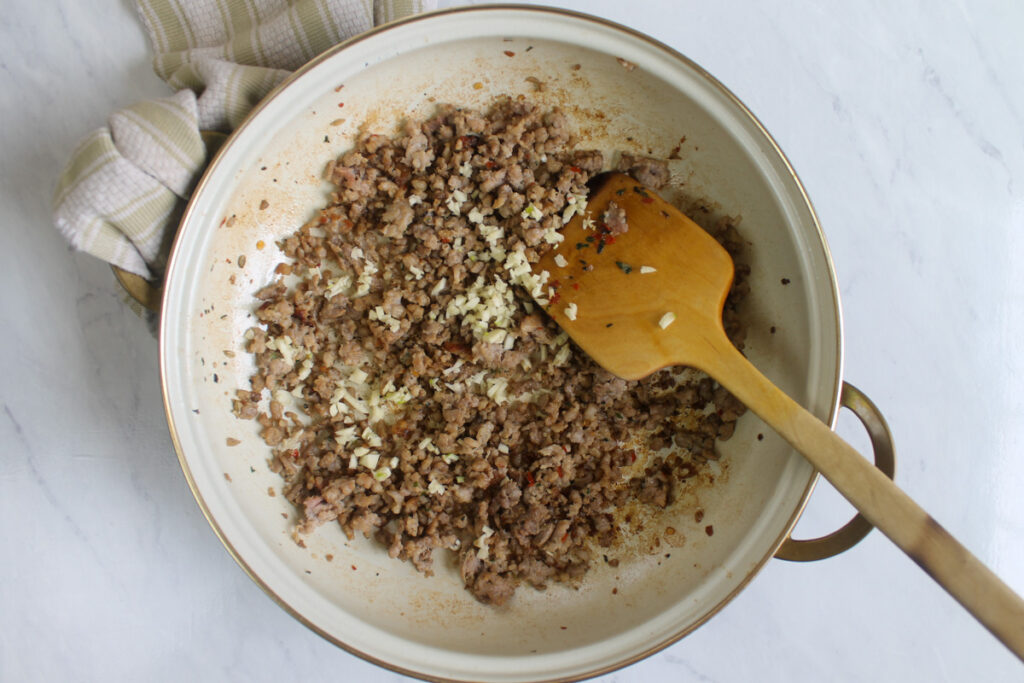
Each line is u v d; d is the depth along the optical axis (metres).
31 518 0.50
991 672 0.51
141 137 0.44
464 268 0.49
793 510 0.45
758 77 0.51
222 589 0.51
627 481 0.50
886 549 0.52
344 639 0.46
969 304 0.52
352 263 0.49
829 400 0.45
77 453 0.50
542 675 0.46
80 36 0.49
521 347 0.49
